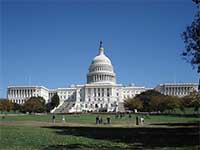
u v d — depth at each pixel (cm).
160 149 3328
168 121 11406
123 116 17162
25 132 5622
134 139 4600
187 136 5022
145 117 15125
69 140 4275
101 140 4403
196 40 4409
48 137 4694
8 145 3559
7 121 11150
